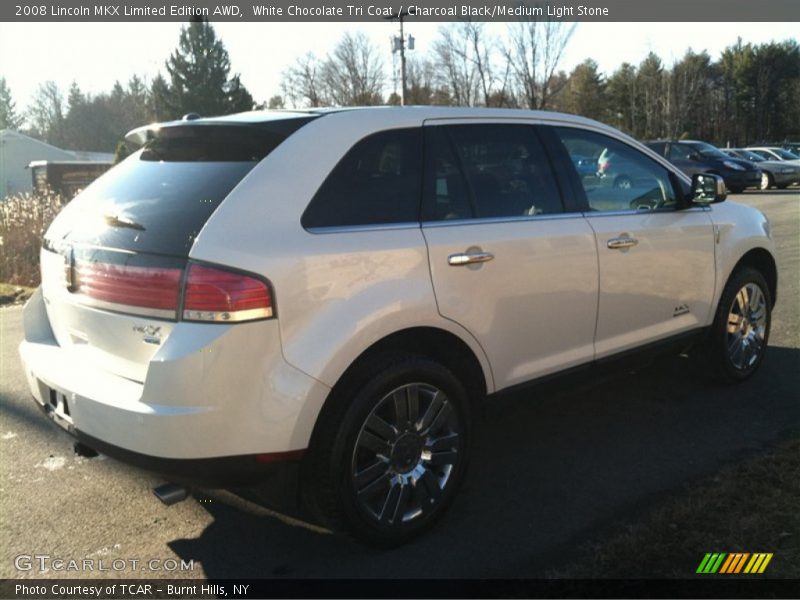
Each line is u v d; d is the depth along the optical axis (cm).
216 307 258
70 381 294
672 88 5028
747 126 6569
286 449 274
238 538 324
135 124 8156
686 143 2194
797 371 522
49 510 349
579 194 388
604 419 445
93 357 298
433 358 321
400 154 324
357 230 297
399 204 315
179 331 261
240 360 262
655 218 422
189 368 257
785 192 2248
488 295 333
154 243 273
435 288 312
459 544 313
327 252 283
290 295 271
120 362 283
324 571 297
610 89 6328
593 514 332
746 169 2109
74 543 321
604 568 282
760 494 330
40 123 8819
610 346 401
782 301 723
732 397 474
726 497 329
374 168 314
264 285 265
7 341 682
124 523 337
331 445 284
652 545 294
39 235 1105
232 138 307
